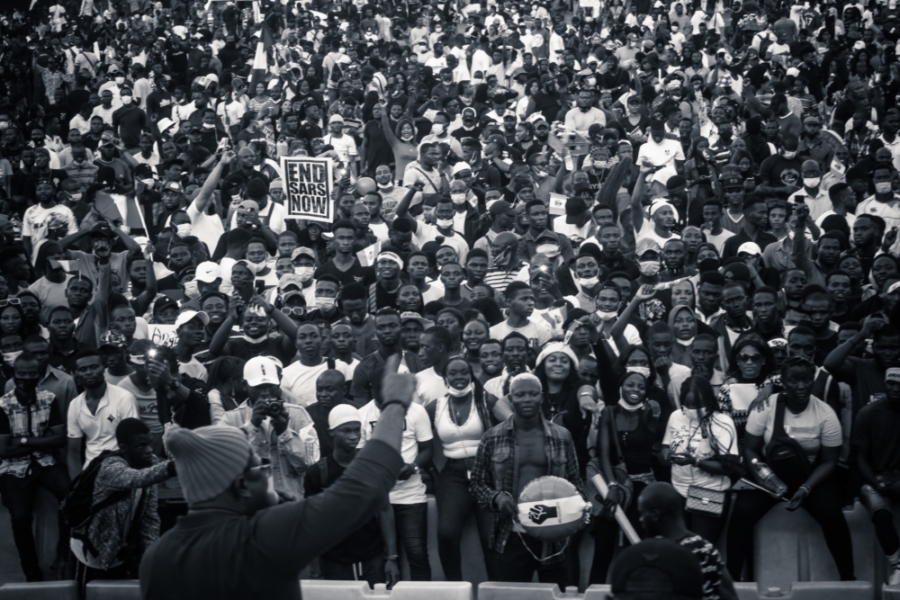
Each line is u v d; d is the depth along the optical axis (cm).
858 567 783
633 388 780
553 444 756
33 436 832
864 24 2712
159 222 1502
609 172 1552
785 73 2283
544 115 2058
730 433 767
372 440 353
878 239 1242
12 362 914
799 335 842
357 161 1877
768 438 782
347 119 2000
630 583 340
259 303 948
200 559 350
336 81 2388
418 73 2333
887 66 2320
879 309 1016
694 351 874
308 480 763
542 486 732
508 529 758
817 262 1180
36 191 1429
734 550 779
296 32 2683
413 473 796
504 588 710
